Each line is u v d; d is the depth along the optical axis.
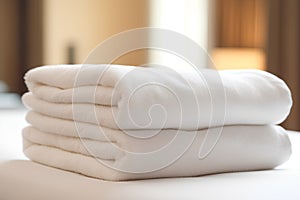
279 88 1.07
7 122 2.01
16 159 1.18
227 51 4.15
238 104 1.00
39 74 1.08
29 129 1.14
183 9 4.45
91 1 4.90
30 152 1.12
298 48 3.45
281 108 1.06
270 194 0.83
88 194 0.83
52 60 4.96
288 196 0.83
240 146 1.03
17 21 5.16
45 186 0.90
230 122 1.02
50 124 1.04
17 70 5.17
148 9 4.57
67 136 1.02
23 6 5.17
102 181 0.90
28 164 1.09
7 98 4.29
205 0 4.39
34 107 1.09
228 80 1.03
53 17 4.97
